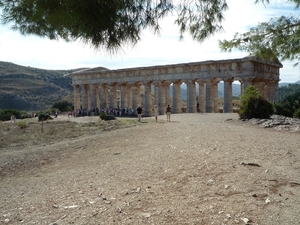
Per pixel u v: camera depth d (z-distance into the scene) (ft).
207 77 181.16
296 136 62.85
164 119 128.98
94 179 37.73
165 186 31.65
